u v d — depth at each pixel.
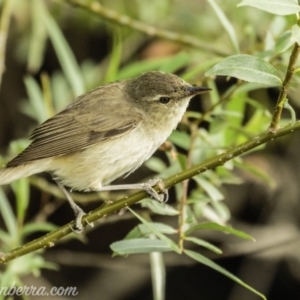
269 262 15.14
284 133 7.36
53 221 16.28
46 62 16.16
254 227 14.81
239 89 10.13
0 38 11.28
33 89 11.61
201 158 10.34
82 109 9.70
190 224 8.89
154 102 9.74
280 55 10.05
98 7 12.38
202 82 10.84
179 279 16.38
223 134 10.54
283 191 15.00
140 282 15.79
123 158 9.66
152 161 11.03
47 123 9.62
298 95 13.11
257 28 12.92
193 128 10.28
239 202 15.18
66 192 9.55
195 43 12.38
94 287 15.86
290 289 15.23
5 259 7.99
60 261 14.95
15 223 11.05
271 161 14.91
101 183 9.66
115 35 13.18
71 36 15.73
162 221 14.26
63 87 13.65
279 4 6.61
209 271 16.31
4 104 16.09
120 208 8.05
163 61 11.15
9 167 9.21
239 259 15.83
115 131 9.58
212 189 9.68
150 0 13.69
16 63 15.89
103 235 16.30
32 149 9.34
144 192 8.05
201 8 13.95
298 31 6.67
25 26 14.44
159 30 12.62
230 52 12.55
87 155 9.51
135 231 8.52
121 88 10.05
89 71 13.93
